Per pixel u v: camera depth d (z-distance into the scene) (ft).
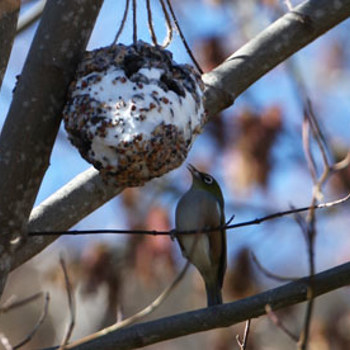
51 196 31.07
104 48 27.89
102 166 27.09
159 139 26.63
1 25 27.55
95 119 26.53
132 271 52.16
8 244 27.17
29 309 63.87
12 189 27.02
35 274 64.34
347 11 33.14
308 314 24.14
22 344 28.25
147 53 28.09
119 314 31.53
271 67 32.99
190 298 65.57
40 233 27.48
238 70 32.60
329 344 53.36
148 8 29.50
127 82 26.94
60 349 26.81
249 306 28.60
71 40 27.22
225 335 55.16
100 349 28.30
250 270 52.80
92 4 27.43
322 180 24.38
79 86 26.99
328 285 28.58
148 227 52.75
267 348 55.52
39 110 27.07
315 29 33.01
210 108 32.17
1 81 28.07
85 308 53.93
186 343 68.18
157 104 26.76
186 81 28.19
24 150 27.02
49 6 27.37
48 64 27.02
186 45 29.91
